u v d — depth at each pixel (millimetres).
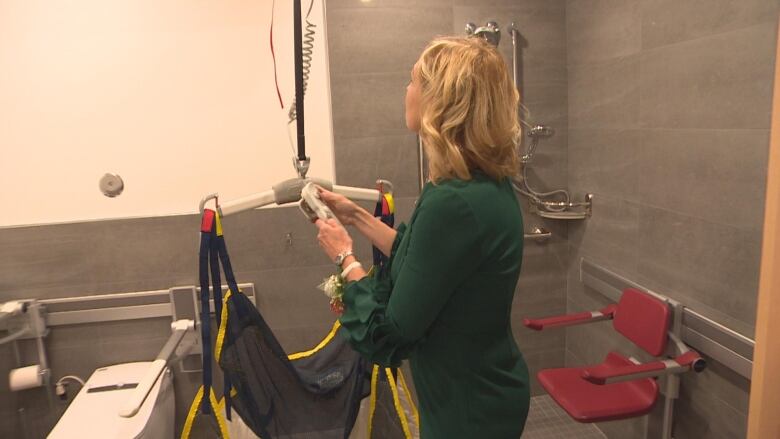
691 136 1794
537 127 2469
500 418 1271
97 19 2111
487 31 2346
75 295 2248
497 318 1236
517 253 1211
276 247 2352
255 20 2209
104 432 1815
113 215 2234
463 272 1123
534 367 2781
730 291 1679
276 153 2311
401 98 2367
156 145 2223
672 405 1856
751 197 1580
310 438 1809
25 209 2176
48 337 2262
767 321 828
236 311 1651
